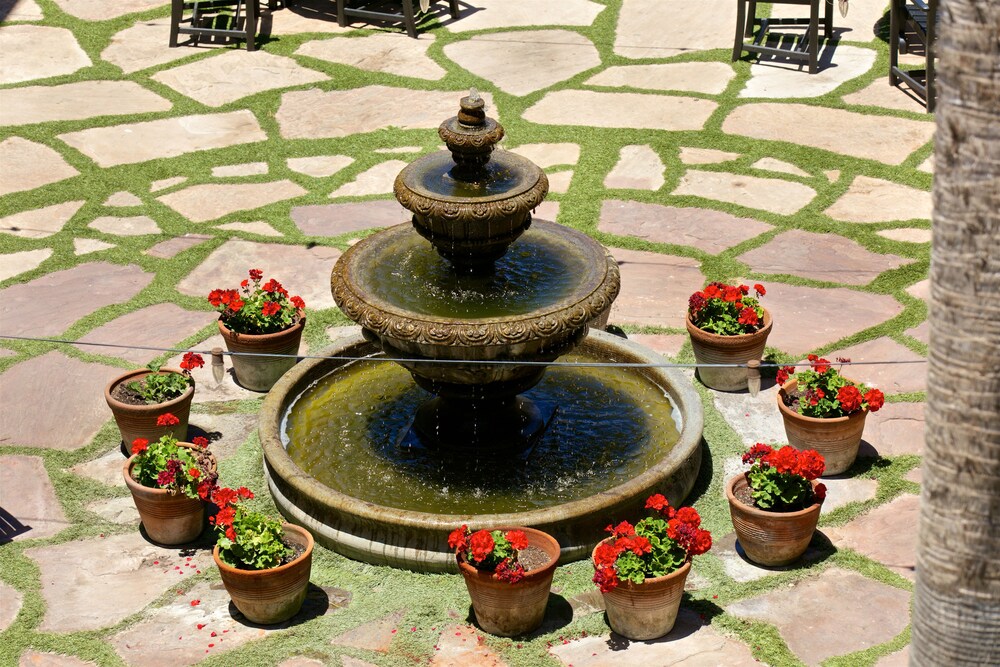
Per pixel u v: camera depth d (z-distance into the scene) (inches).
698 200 396.5
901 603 229.1
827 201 391.5
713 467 273.4
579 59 504.1
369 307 252.5
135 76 496.4
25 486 272.2
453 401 279.0
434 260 273.4
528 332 244.5
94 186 416.8
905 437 279.9
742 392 302.2
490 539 214.7
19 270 367.2
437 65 502.0
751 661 216.1
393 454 275.6
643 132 440.8
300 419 289.6
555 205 396.8
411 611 231.1
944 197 133.9
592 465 270.1
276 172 426.6
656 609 217.8
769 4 542.6
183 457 250.4
